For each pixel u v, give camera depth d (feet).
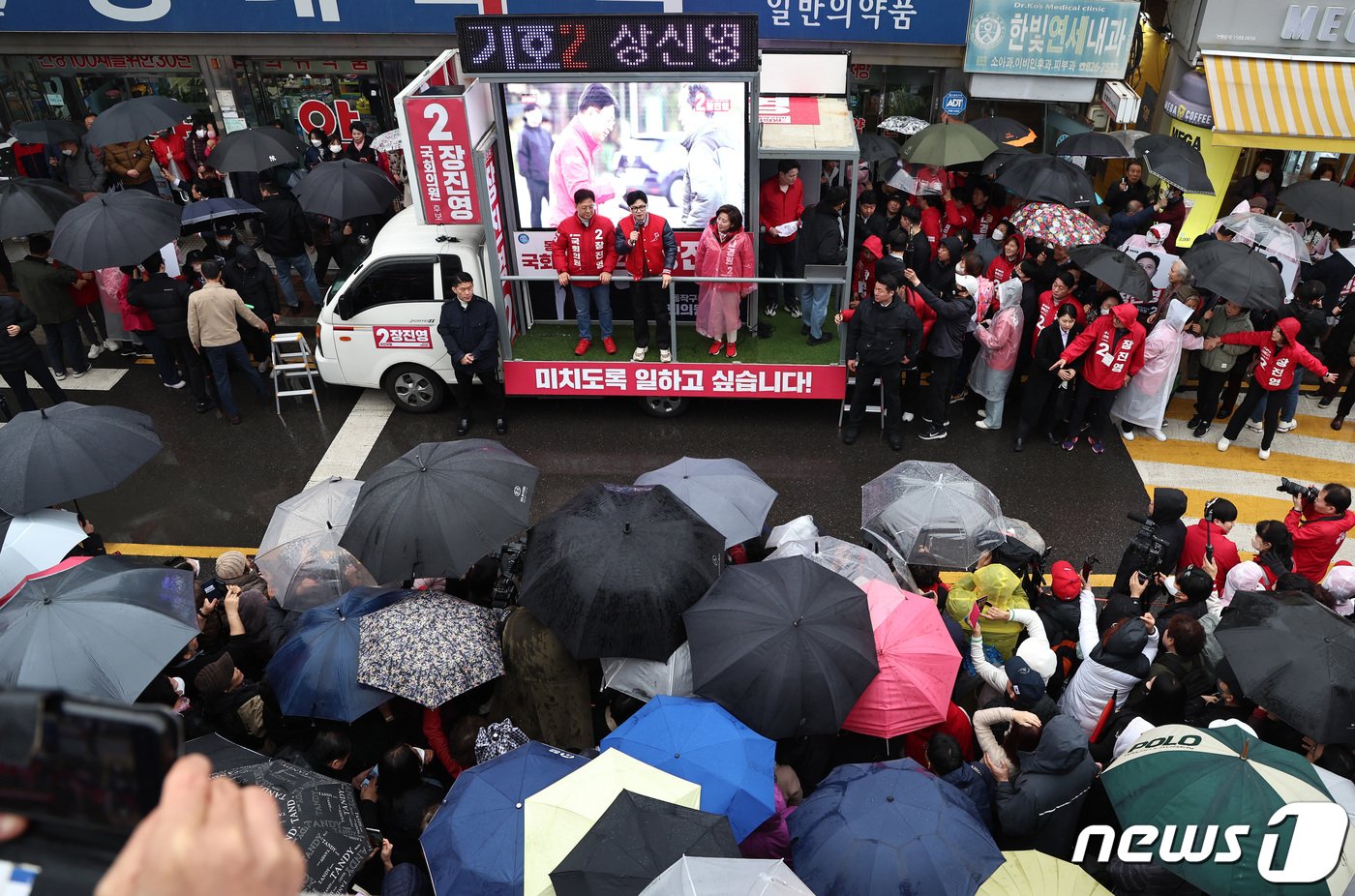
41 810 2.73
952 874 13.34
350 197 37.88
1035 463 33.30
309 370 35.73
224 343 33.96
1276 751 14.47
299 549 22.59
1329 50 40.27
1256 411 34.71
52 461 23.25
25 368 34.12
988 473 32.78
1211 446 34.06
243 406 36.58
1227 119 40.01
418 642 18.44
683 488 23.22
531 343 35.53
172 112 44.09
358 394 37.11
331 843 14.39
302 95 49.98
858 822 13.93
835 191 33.42
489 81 30.83
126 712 2.74
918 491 23.06
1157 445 34.06
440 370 34.58
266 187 40.70
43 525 22.74
